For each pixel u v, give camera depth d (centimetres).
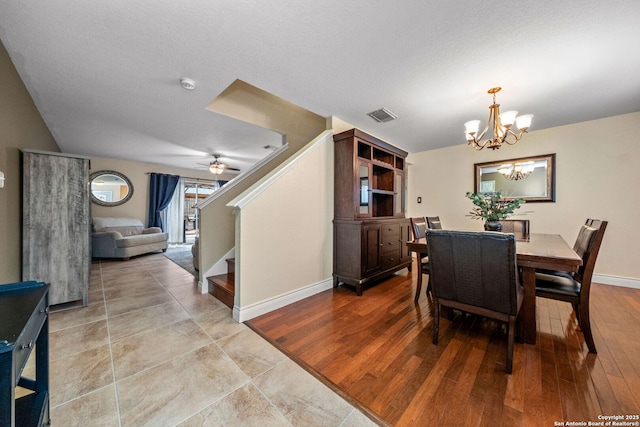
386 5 144
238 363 158
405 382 140
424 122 329
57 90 247
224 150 495
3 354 63
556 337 187
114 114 309
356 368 152
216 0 140
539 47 179
